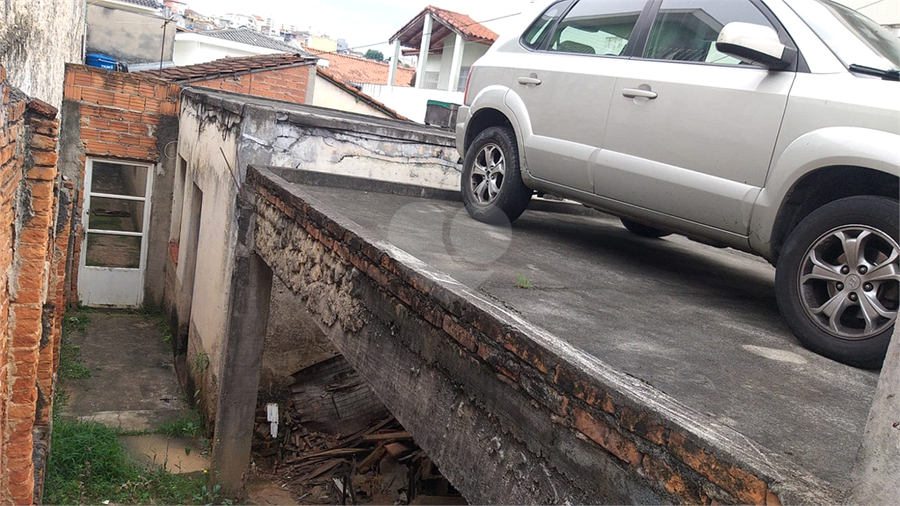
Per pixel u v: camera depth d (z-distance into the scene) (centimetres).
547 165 466
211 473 663
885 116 284
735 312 375
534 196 779
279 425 795
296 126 718
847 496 145
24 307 398
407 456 741
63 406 814
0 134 275
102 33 2134
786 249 308
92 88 1145
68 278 1166
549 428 226
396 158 785
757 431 209
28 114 384
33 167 390
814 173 310
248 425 675
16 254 393
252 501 674
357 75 3588
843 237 284
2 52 342
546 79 474
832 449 201
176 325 1045
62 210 738
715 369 266
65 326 1109
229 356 661
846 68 313
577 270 437
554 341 242
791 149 317
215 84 1505
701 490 172
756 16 361
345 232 396
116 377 936
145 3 2631
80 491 618
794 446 201
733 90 350
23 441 406
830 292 294
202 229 885
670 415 185
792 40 338
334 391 831
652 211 397
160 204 1224
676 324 332
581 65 450
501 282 373
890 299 272
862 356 276
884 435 137
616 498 197
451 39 2595
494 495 248
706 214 362
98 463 664
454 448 275
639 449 191
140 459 712
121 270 1231
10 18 396
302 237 487
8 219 329
